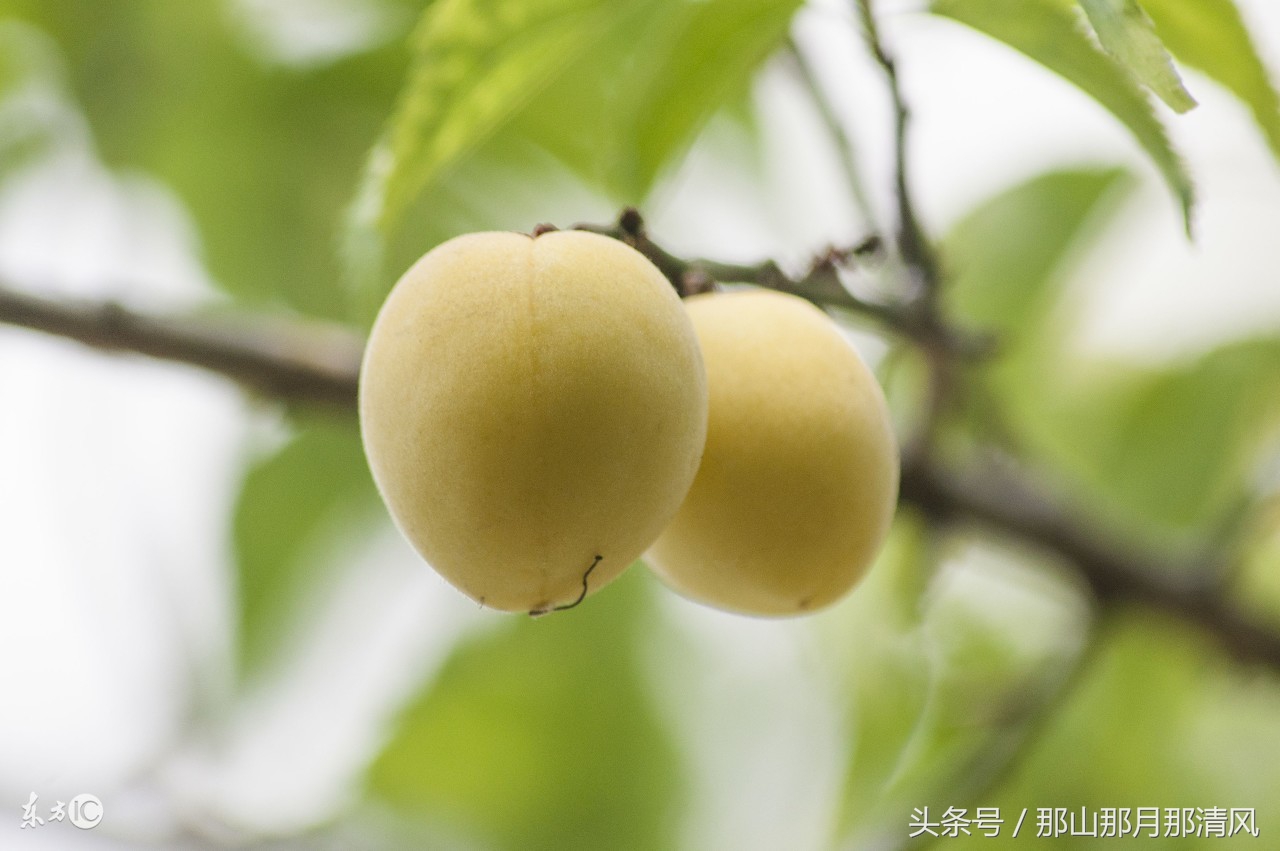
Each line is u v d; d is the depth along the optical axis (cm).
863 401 47
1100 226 64
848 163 51
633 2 49
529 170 59
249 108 60
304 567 63
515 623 66
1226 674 57
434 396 44
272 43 60
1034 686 56
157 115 60
